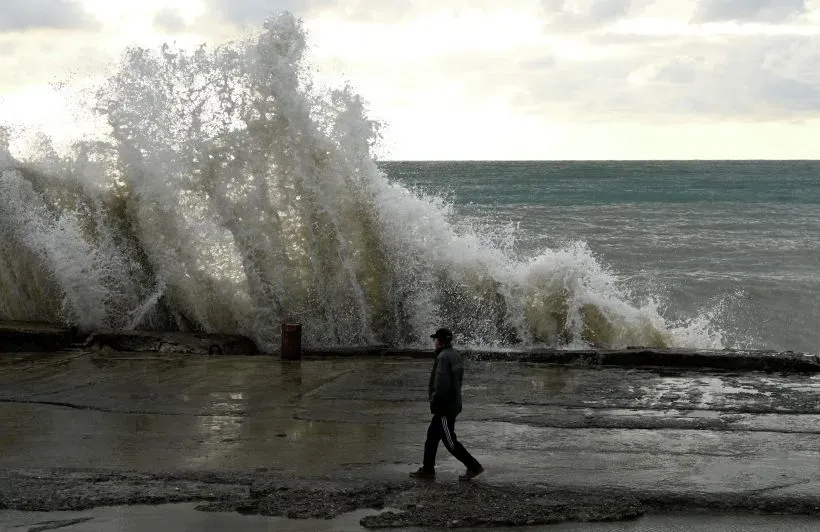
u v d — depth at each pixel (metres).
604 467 7.83
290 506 6.66
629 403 10.61
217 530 6.16
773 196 67.62
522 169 135.50
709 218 48.75
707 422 9.58
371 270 16.64
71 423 9.56
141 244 17.14
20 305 16.38
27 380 11.99
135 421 9.66
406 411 10.17
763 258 31.86
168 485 7.18
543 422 9.62
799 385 11.75
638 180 93.75
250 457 8.15
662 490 7.09
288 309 16.61
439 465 7.95
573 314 16.25
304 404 10.55
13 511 6.55
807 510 6.68
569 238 38.50
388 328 16.58
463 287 16.56
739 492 7.04
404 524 6.31
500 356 13.91
